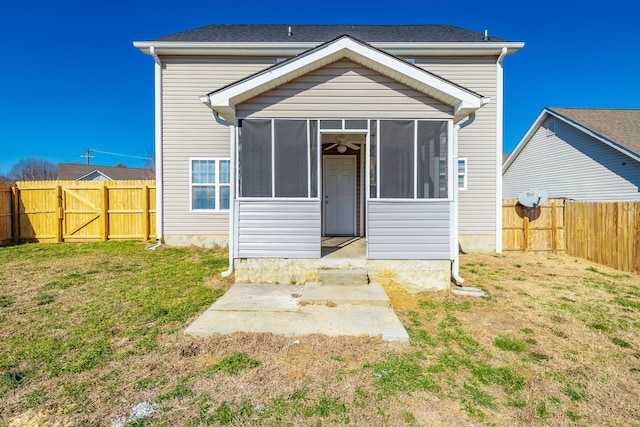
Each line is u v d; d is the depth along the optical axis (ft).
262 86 16.96
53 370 8.93
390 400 7.77
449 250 17.39
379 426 6.87
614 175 35.88
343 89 17.58
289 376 8.75
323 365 9.34
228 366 9.23
